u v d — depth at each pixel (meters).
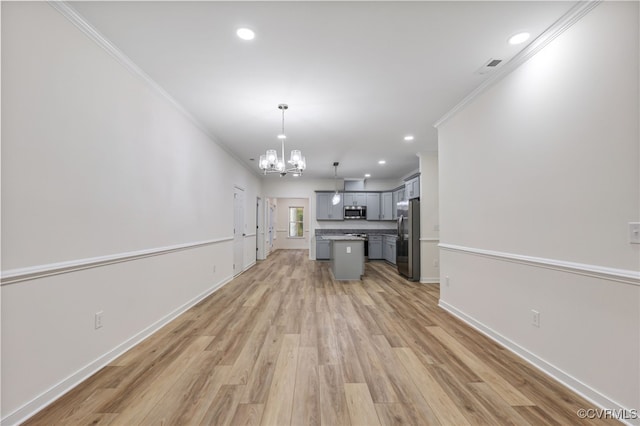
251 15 1.94
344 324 3.17
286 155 5.95
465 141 3.26
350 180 9.14
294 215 12.45
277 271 6.71
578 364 1.87
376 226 9.18
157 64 2.55
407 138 4.74
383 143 5.05
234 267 5.95
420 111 3.59
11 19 1.57
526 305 2.32
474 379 2.04
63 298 1.87
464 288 3.27
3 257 1.52
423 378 2.06
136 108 2.64
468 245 3.19
